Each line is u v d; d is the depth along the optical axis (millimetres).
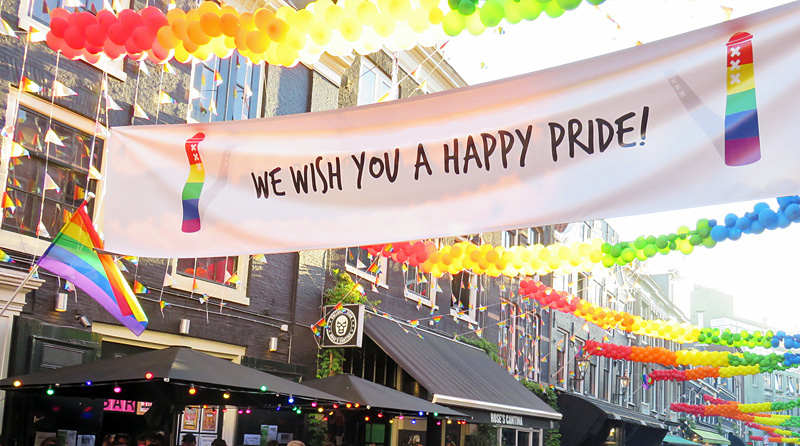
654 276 56156
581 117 3787
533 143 3883
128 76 10516
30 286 8891
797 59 3365
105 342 10180
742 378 67188
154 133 4898
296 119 4578
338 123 4430
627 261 10086
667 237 9578
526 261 10602
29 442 8820
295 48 4668
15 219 9047
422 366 14695
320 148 4441
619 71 3748
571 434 24812
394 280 17000
